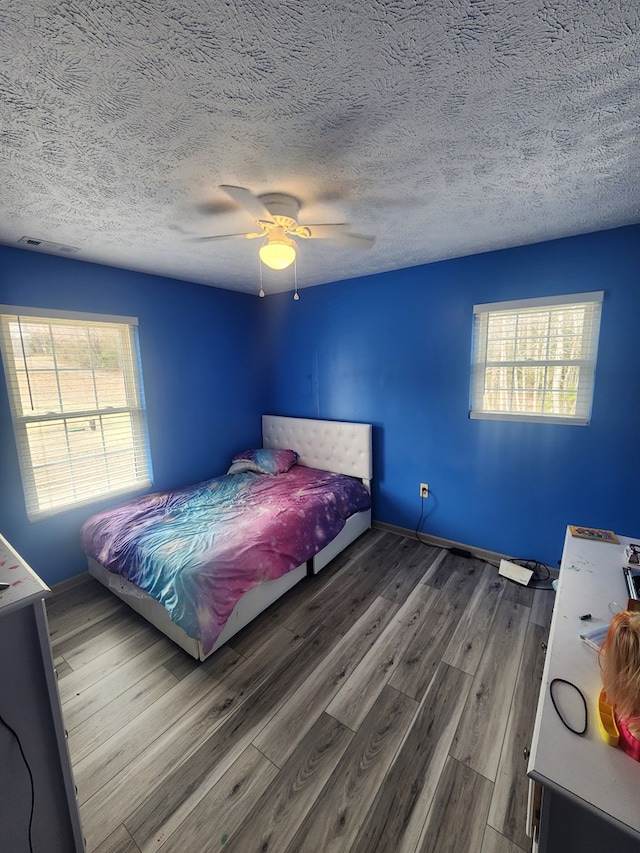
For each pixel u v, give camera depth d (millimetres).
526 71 1004
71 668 2018
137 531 2436
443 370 3055
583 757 821
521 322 2686
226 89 1049
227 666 1997
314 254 2725
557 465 2645
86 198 1729
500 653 2029
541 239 2449
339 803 1346
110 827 1291
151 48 900
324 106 1137
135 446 3174
